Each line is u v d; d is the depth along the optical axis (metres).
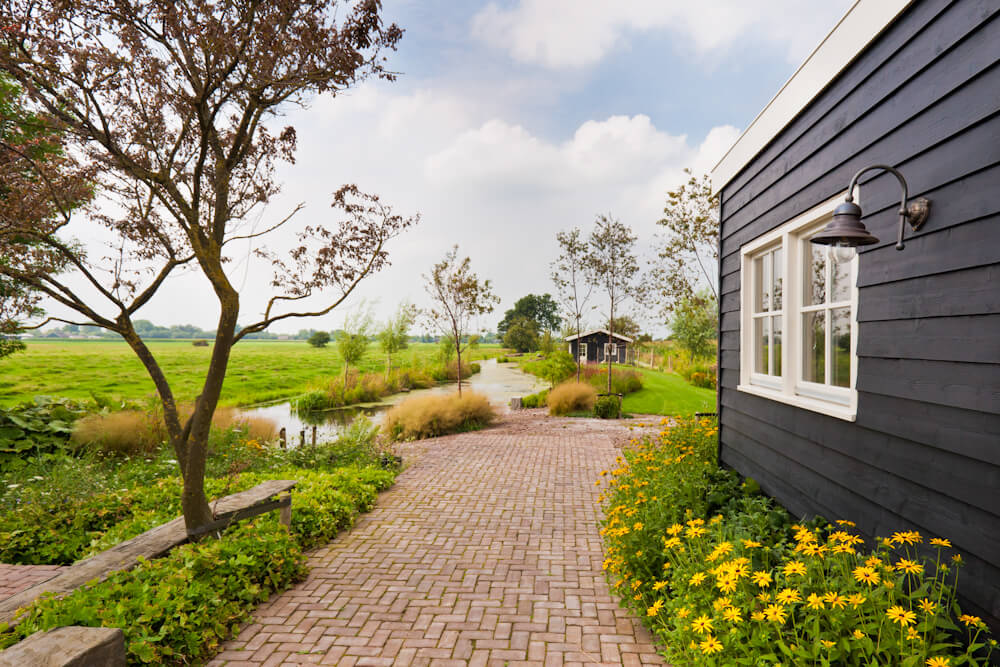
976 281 1.82
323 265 4.08
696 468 4.76
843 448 2.85
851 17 2.66
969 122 1.84
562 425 11.71
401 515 5.10
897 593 1.85
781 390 3.88
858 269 2.68
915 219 2.15
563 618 2.95
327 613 3.03
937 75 2.04
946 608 1.90
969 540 1.86
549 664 2.46
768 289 4.29
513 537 4.42
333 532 4.49
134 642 2.23
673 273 16.11
